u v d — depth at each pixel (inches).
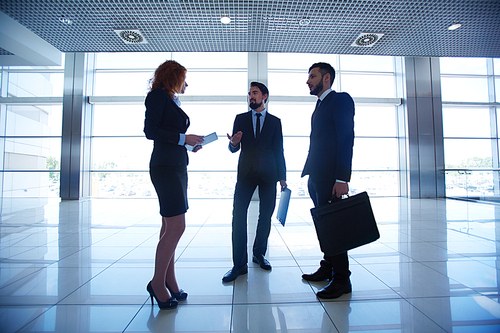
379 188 311.3
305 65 313.6
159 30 129.3
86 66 295.1
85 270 74.8
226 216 175.5
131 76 314.2
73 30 128.1
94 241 108.5
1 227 137.0
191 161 297.4
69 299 56.6
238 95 288.5
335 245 53.3
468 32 131.4
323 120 62.6
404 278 67.7
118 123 308.0
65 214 182.1
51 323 46.8
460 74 308.5
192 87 308.5
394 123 312.5
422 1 109.3
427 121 294.5
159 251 51.8
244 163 78.0
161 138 49.7
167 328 45.4
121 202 260.4
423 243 102.4
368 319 48.0
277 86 312.5
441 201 259.1
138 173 308.0
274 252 93.2
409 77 295.1
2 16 114.2
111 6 111.0
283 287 63.1
